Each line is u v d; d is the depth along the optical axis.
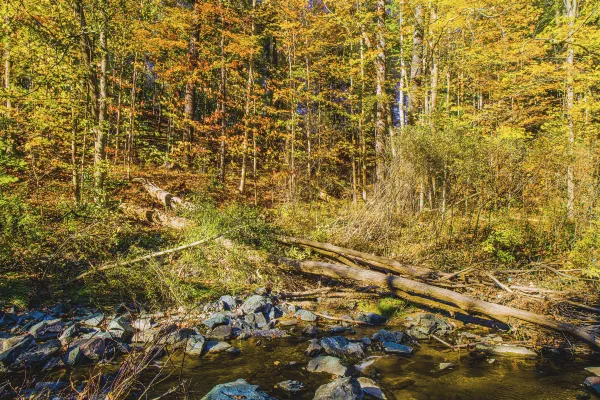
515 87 13.87
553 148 8.98
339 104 17.34
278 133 16.84
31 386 3.32
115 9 9.80
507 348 4.61
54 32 8.40
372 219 9.00
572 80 12.41
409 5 13.88
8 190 7.36
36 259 5.92
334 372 3.88
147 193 12.86
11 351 3.83
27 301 5.26
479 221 9.04
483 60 13.95
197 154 17.14
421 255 8.34
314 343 4.55
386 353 4.50
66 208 7.27
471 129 11.09
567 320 5.08
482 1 11.97
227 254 6.80
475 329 5.42
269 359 4.23
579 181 8.59
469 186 9.27
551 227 8.62
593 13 9.69
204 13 16.12
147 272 5.89
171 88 18.27
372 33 15.98
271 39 22.17
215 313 5.57
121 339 4.43
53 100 8.29
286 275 7.42
